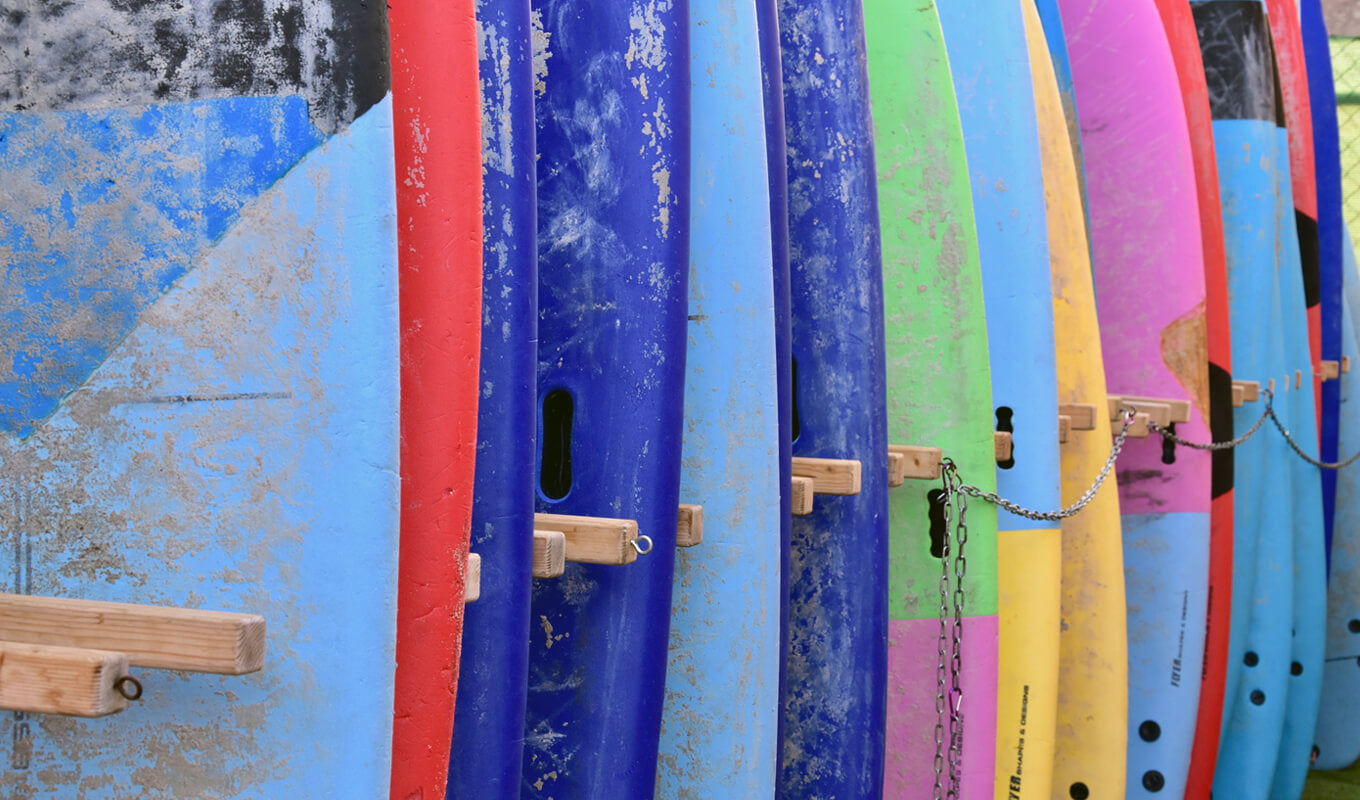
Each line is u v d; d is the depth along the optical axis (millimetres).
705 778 1862
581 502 1749
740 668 1849
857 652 2168
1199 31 3516
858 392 2158
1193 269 3100
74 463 1179
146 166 1185
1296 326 3674
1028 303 2588
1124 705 2826
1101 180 3221
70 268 1184
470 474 1336
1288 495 3514
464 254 1331
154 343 1180
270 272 1180
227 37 1186
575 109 1800
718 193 1874
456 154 1333
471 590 1362
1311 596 3773
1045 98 2807
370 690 1183
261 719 1163
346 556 1179
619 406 1736
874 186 2189
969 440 2418
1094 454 2840
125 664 979
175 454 1175
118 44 1190
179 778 1161
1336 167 4125
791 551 2195
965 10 2680
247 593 1170
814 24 2207
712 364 1868
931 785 2398
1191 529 3092
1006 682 2586
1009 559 2584
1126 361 3184
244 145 1182
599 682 1725
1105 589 2834
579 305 1775
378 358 1187
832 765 2186
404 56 1346
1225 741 3527
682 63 1746
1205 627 3176
